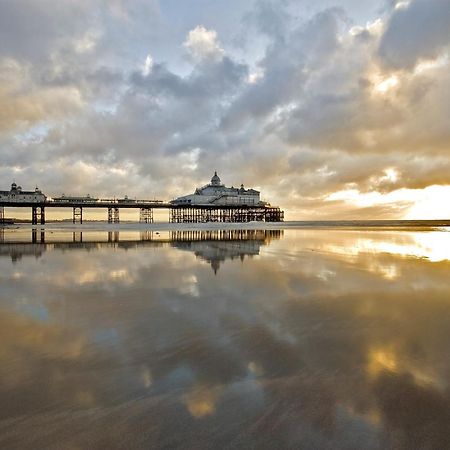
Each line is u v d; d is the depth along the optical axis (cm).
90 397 285
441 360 358
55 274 903
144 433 241
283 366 344
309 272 927
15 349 388
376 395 288
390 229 4734
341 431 242
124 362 353
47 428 245
